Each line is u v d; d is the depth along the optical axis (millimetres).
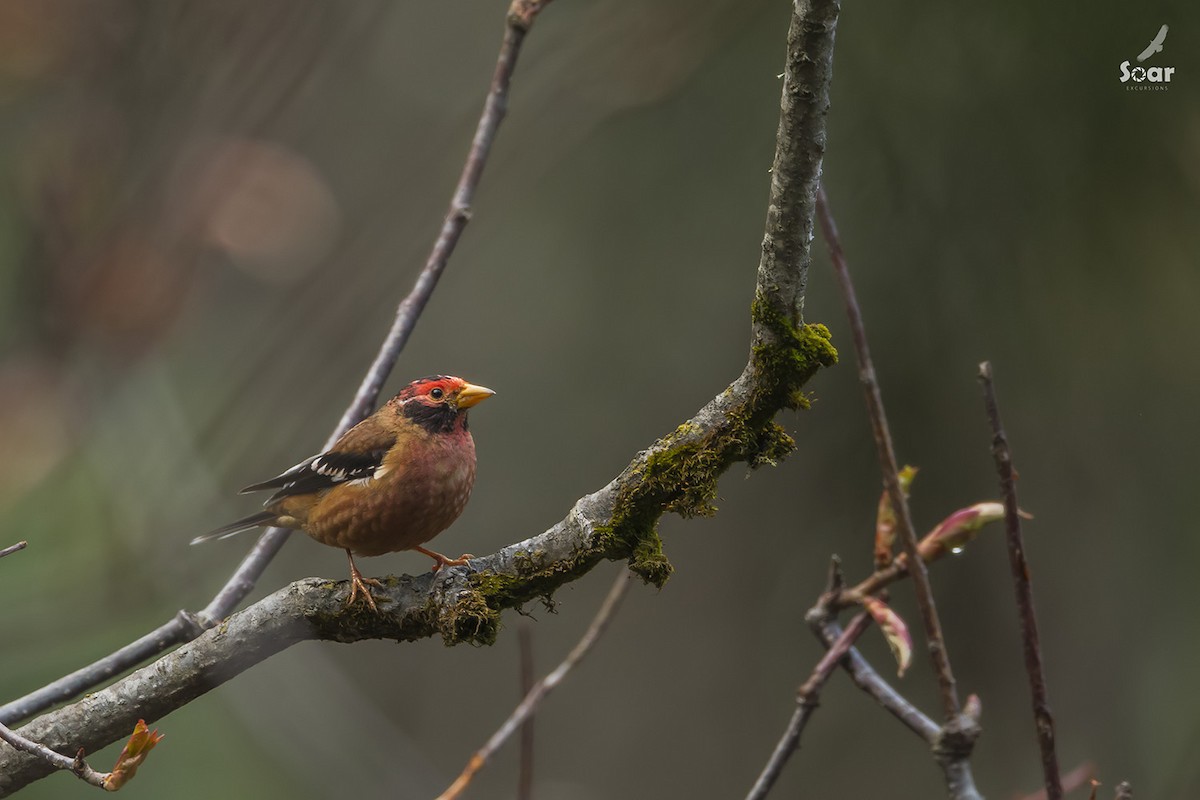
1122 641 12438
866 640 13422
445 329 16328
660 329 13711
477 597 5961
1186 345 10656
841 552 12953
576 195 13234
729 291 13094
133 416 10789
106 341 9805
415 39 14461
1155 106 9719
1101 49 9680
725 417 5816
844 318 11781
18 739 5105
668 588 15516
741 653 15031
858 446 12188
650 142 12570
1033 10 9742
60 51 9523
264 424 10867
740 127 12141
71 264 9594
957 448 11625
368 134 13922
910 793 13625
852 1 10367
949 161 10438
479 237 12258
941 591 12805
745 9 9812
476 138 7918
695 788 15406
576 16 11242
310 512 8398
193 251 9688
